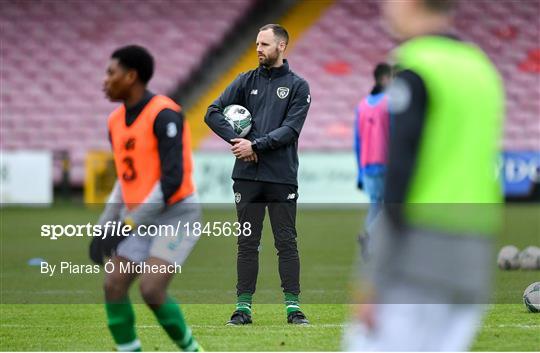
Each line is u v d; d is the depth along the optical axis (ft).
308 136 333.62
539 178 304.09
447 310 49.78
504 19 370.12
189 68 348.18
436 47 50.08
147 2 366.84
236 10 364.79
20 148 330.54
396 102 49.19
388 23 51.80
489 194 50.65
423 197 49.52
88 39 357.41
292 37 361.92
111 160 287.28
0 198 285.64
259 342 93.86
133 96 75.87
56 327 106.73
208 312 119.24
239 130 106.22
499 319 107.45
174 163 73.97
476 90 49.96
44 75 347.56
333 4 370.53
